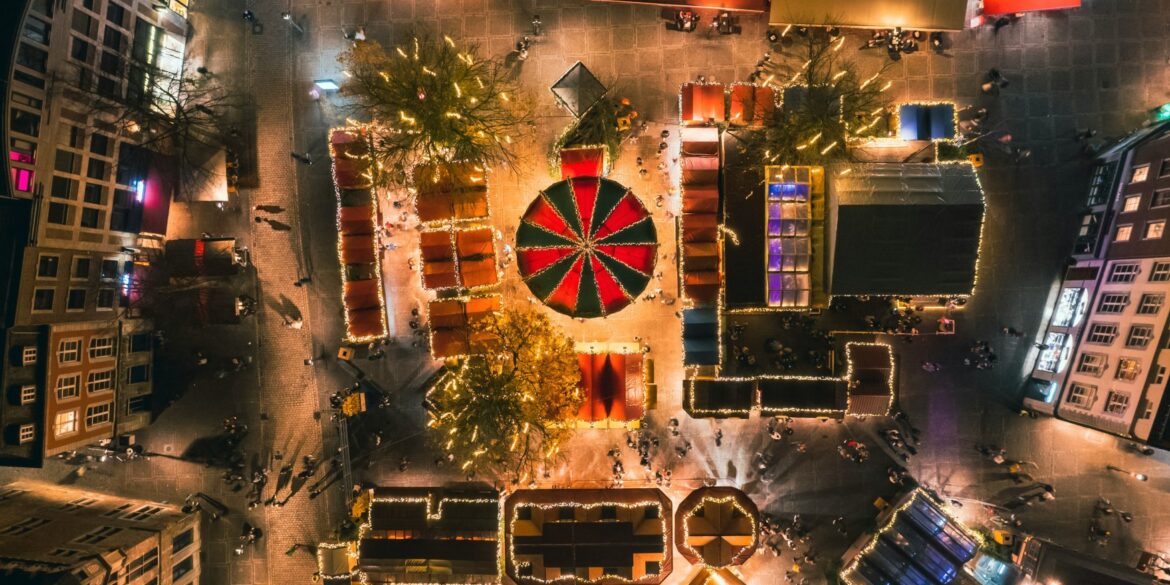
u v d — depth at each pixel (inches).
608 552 1192.8
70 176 1075.9
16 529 1158.3
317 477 1322.6
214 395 1330.0
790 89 1216.2
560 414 1184.8
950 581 1182.3
